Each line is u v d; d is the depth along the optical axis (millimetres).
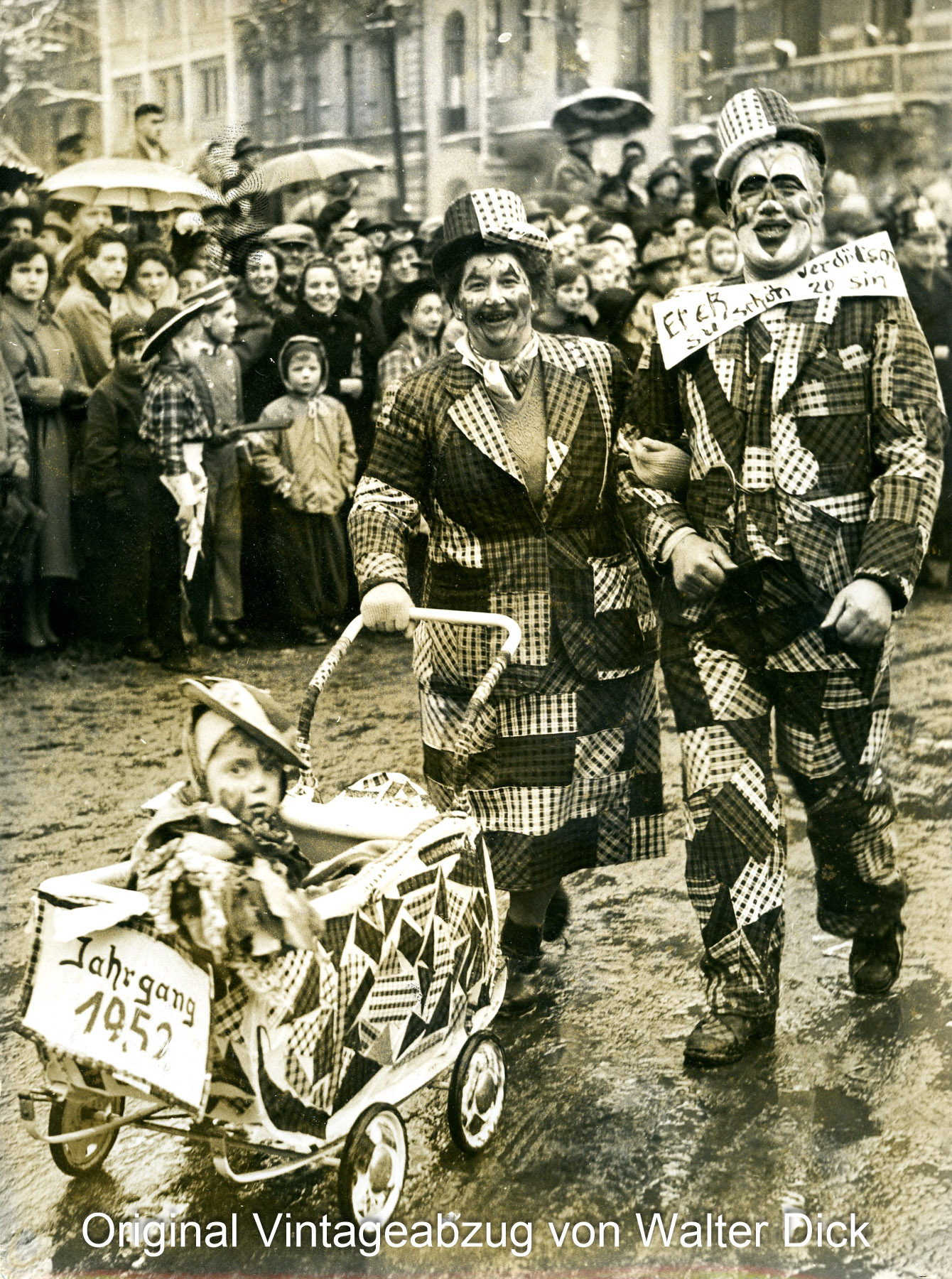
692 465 3369
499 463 3381
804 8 6633
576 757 3473
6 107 6566
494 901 3094
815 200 3301
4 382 6352
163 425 6508
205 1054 2396
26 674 6348
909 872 4230
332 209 6875
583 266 7246
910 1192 2818
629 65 6918
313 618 6918
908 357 3238
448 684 3514
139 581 6590
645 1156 2943
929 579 7949
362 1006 2637
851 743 3369
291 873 2658
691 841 3371
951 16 6730
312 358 6750
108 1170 2900
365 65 6953
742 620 3312
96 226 6562
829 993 3619
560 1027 3471
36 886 4145
